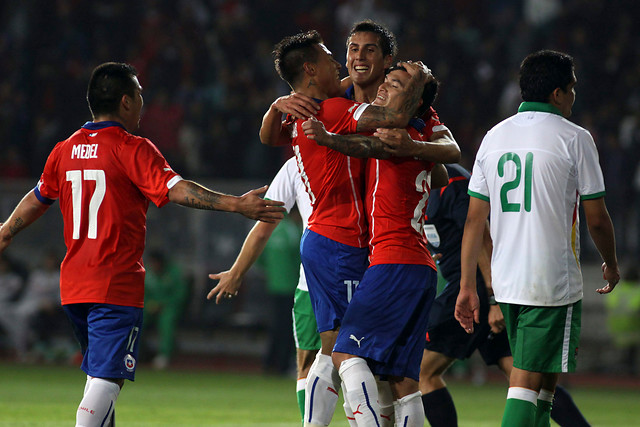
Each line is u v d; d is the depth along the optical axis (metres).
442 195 20.50
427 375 20.44
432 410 20.25
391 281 15.62
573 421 19.70
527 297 16.23
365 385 15.39
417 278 15.74
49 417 27.75
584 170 16.23
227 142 62.91
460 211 20.28
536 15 68.75
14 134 65.25
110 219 16.11
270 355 47.91
